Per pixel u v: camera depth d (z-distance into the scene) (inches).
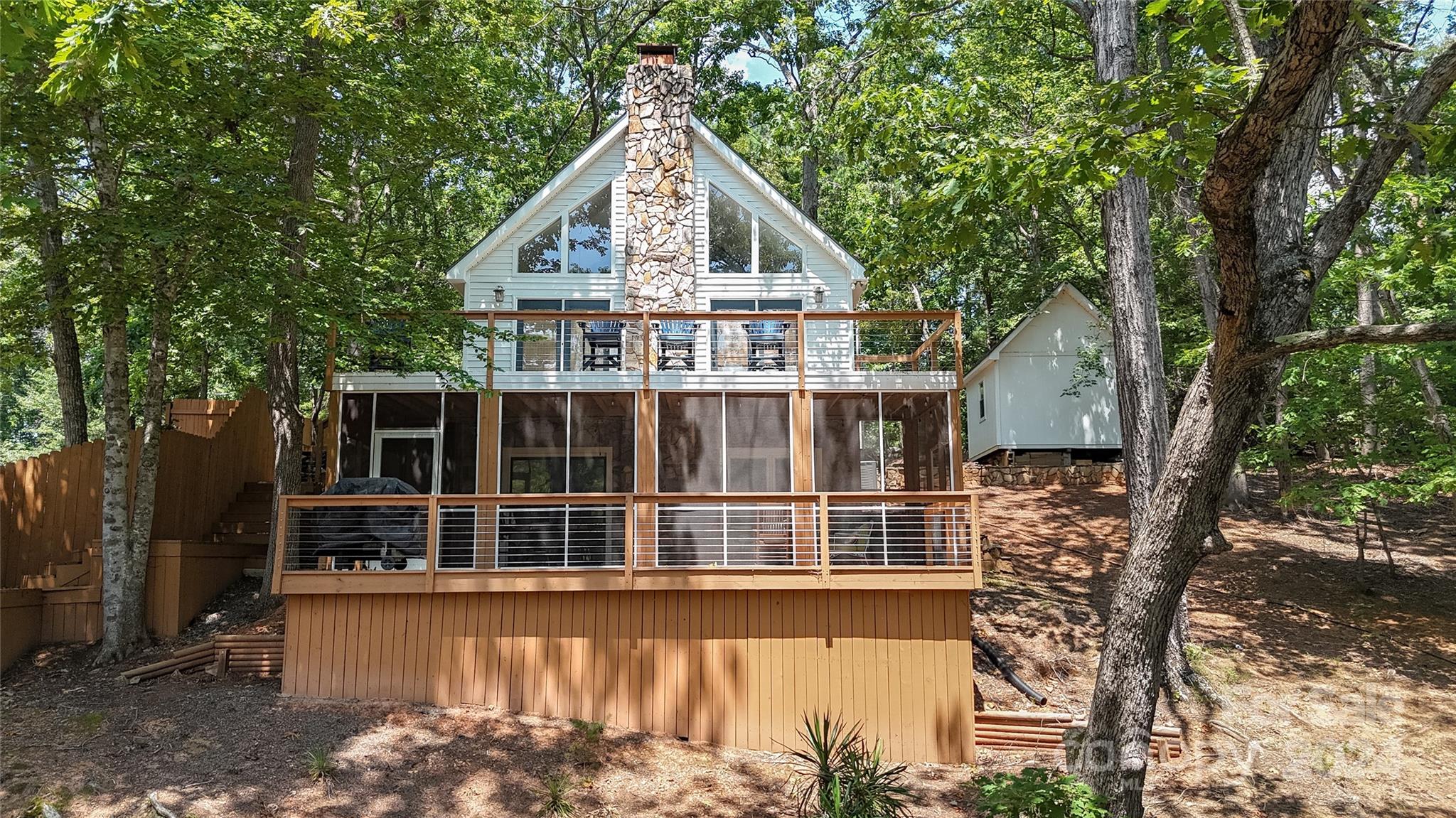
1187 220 667.4
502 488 568.1
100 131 440.1
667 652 452.1
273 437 749.9
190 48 427.2
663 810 382.3
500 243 678.5
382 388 554.9
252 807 341.1
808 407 559.8
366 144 655.1
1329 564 699.4
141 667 452.4
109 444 474.3
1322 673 537.0
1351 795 432.8
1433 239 308.0
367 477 539.2
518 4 754.8
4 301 493.4
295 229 557.3
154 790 340.8
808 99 970.1
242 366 1001.5
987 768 444.8
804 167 1053.8
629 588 446.0
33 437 1583.4
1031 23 826.8
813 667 452.4
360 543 486.0
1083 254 1025.5
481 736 415.5
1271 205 282.4
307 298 489.1
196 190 441.4
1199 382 282.2
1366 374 671.1
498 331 561.9
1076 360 995.3
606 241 684.1
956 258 1181.7
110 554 470.6
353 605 446.9
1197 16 343.0
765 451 565.0
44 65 397.4
